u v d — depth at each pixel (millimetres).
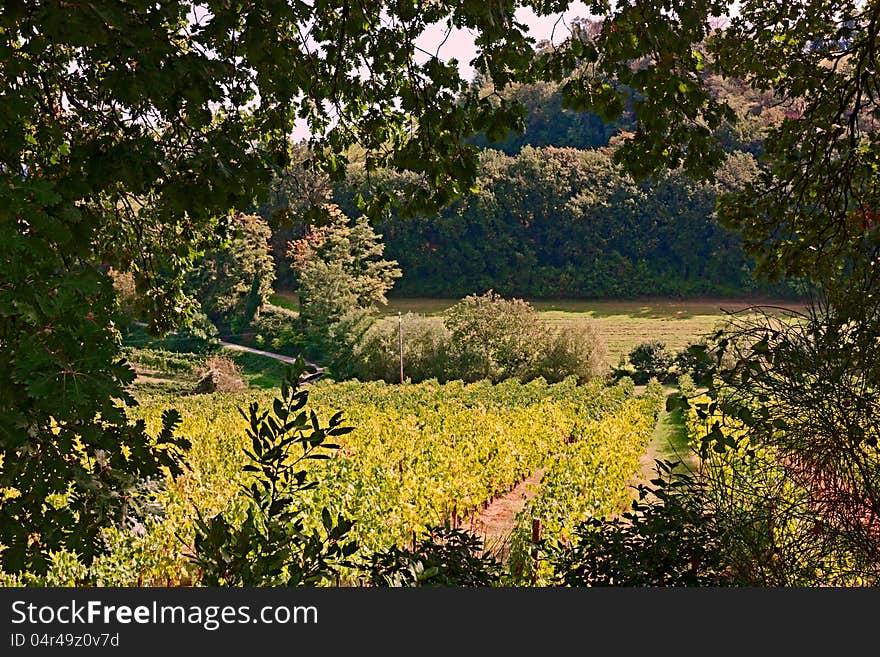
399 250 83562
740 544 4879
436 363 46656
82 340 2553
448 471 15602
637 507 5488
